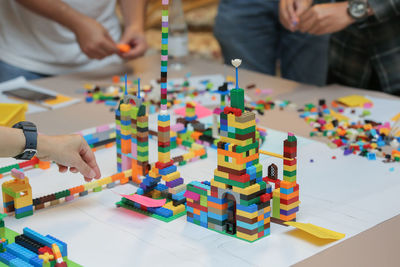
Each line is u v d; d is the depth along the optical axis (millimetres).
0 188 1326
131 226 1160
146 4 2516
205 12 4203
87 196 1303
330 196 1278
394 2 1943
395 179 1360
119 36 2609
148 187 1269
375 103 1908
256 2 2646
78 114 1834
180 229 1145
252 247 1068
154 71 2301
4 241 1061
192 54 4027
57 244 1016
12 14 2334
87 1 2389
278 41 2789
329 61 2330
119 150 1404
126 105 1351
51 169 1430
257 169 1080
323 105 1879
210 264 1011
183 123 1635
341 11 2018
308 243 1082
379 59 2127
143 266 1010
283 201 1135
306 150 1533
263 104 1887
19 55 2365
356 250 1064
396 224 1159
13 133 1099
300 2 2104
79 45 2264
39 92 2006
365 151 1492
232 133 1055
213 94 2021
